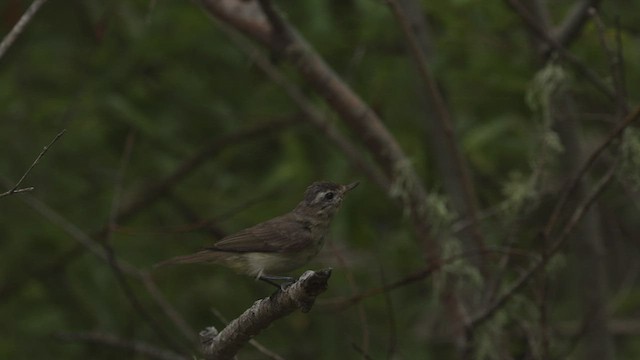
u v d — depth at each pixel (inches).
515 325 526.6
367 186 578.9
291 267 437.7
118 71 594.6
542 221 518.0
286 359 581.9
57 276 585.6
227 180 599.8
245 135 591.2
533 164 495.8
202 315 595.5
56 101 580.7
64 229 542.3
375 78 569.6
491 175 569.6
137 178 604.1
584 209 439.8
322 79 492.4
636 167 450.3
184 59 606.2
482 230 518.0
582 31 523.2
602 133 574.2
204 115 617.9
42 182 589.0
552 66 480.4
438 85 523.5
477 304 502.0
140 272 524.4
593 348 508.7
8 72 588.4
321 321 573.0
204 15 579.8
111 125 600.7
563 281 576.4
